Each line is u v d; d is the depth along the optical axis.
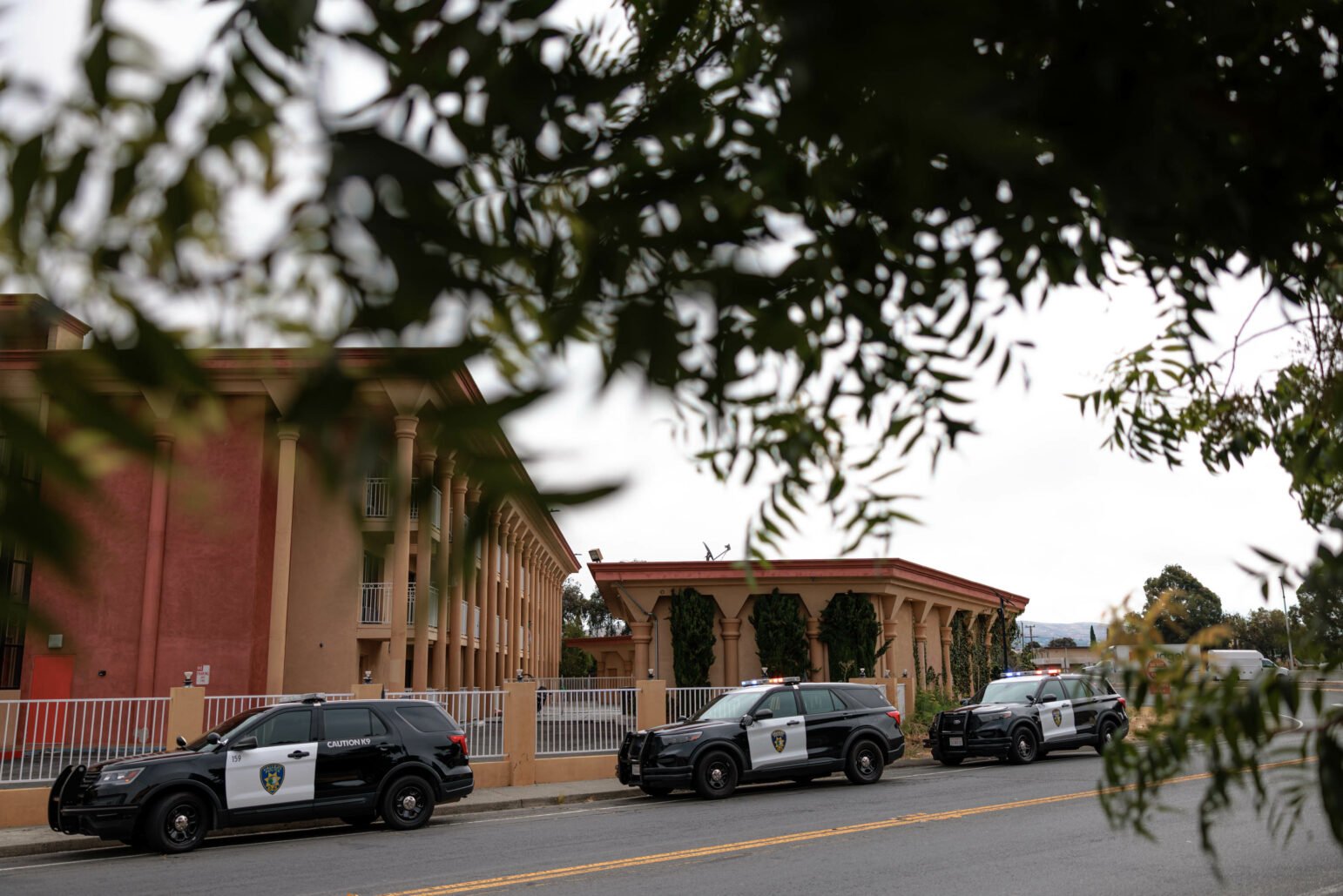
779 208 0.96
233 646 21.22
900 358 1.23
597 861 9.23
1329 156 0.97
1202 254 1.26
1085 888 7.73
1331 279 1.38
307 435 0.55
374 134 0.63
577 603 90.69
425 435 0.56
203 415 0.54
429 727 12.35
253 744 11.18
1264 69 0.97
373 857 9.84
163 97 0.60
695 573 24.19
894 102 0.58
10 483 0.47
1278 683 1.06
